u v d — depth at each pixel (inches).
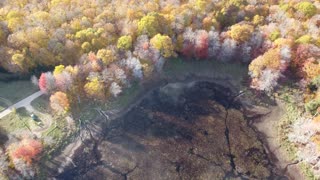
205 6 5265.8
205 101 4940.9
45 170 4180.6
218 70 5191.9
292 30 4982.8
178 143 4498.0
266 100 4864.7
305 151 4247.0
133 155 4370.1
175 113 4813.0
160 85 5093.5
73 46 4702.3
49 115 4601.4
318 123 4195.4
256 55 5036.9
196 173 4217.5
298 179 4106.8
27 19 4968.0
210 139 4537.4
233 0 5364.2
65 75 4419.3
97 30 4837.6
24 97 4753.9
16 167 3959.2
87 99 4729.3
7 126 4473.4
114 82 4630.9
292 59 4842.5
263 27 5059.1
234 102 4913.9
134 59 4690.0
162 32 5049.2
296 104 4722.0
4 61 4739.2
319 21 5128.0
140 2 5344.5
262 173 4192.9
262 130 4586.6
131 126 4658.0
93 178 4160.9
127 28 4894.2
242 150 4416.8
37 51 4665.4
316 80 4581.7
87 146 4439.0
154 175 4195.4
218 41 4977.9
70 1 5324.8
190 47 5049.2
